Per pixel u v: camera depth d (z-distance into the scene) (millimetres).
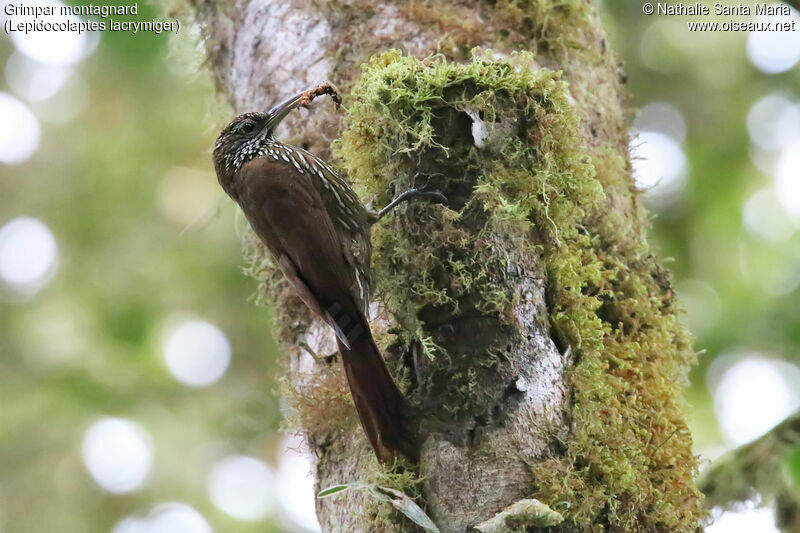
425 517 5840
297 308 7781
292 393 7016
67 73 14750
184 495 14086
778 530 8844
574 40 7867
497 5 7750
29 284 14688
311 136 7926
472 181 6316
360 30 7836
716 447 12828
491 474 5961
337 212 7098
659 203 13906
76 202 14805
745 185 13945
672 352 7070
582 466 6059
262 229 7418
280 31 8297
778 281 13258
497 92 6289
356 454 6668
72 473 13984
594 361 6348
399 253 6527
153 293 14516
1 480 13828
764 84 14180
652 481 6414
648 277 7297
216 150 7961
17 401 14062
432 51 7457
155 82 14297
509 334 6168
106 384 14102
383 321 6852
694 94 14336
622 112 8617
